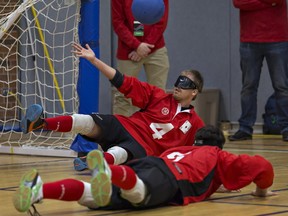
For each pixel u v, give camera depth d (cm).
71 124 552
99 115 557
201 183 443
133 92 554
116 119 556
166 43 1347
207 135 474
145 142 553
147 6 665
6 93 1145
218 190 491
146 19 670
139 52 839
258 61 1021
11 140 995
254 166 446
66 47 1034
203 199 450
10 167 696
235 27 1289
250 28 1004
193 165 441
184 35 1338
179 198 430
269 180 455
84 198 382
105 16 1265
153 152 554
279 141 1045
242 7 996
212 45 1314
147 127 557
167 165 423
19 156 826
